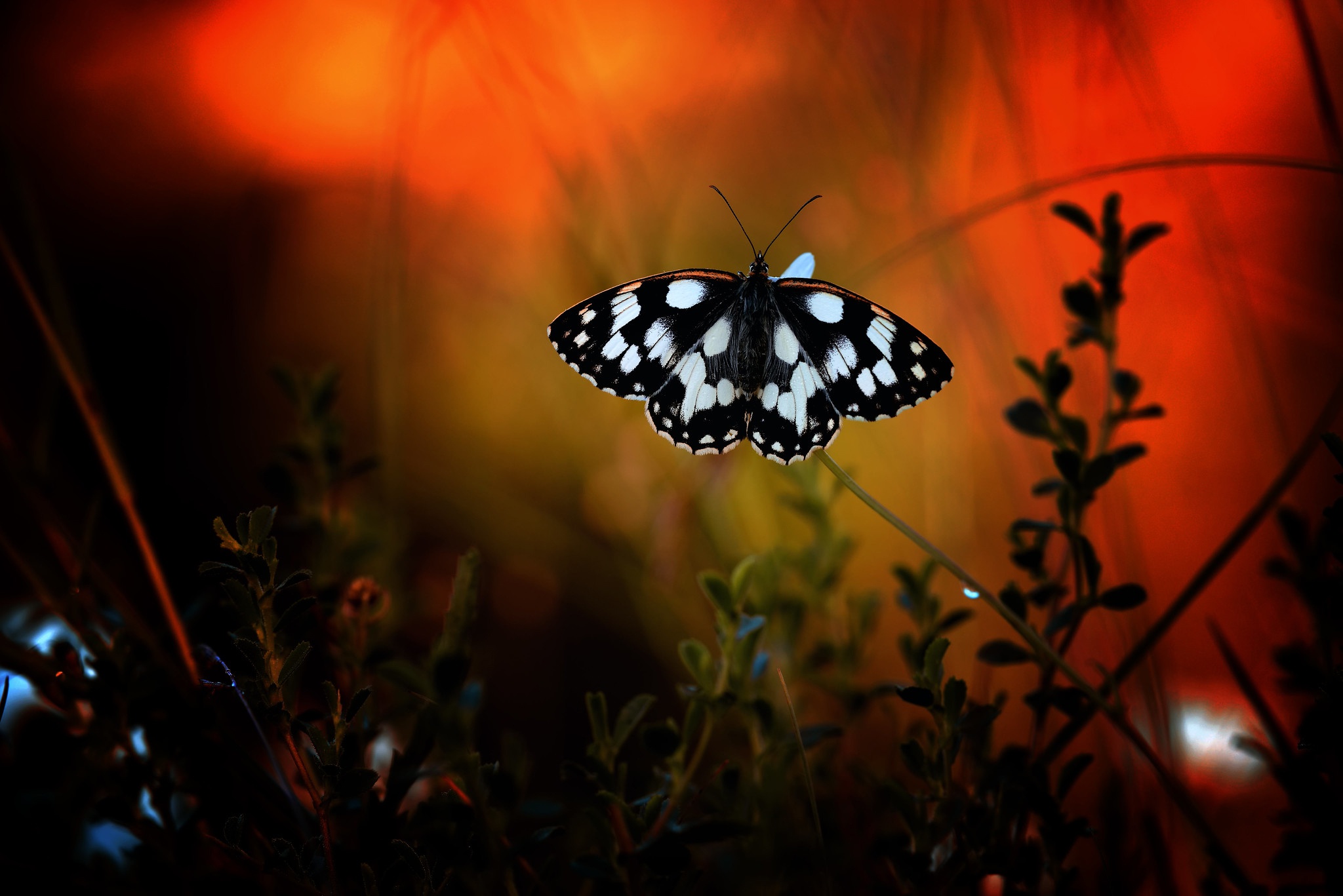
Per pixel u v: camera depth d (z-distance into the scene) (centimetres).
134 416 51
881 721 46
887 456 49
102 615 43
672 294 46
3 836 42
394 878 42
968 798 42
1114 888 42
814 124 51
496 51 49
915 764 42
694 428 46
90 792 42
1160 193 49
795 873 43
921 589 44
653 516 49
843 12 50
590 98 50
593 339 46
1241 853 44
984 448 48
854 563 48
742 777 44
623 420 49
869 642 48
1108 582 46
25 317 49
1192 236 49
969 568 47
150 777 42
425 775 42
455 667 42
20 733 43
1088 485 43
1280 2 48
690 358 46
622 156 50
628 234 49
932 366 46
